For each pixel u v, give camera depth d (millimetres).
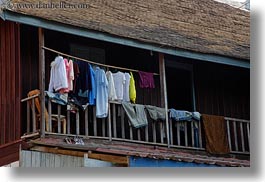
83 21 12203
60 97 11461
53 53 12820
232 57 13594
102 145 11625
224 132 13672
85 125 11820
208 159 11906
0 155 10977
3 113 11195
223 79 14992
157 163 10992
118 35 12156
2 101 11242
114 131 12125
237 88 15141
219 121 13656
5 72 11367
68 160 10727
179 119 12961
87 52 13234
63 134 11406
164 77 12852
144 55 14016
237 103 15047
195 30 14547
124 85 12523
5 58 11445
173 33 13773
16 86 11266
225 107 14820
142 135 13219
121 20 13266
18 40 11445
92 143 11688
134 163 10789
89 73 11938
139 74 12953
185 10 15367
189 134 13734
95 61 13297
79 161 10648
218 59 13422
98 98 11977
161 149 12461
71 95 11719
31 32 12711
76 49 13109
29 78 12438
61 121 11820
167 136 12609
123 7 13945
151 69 14016
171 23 14352
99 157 10766
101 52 13430
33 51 12641
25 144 10891
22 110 12023
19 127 11047
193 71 14586
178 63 14398
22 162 10711
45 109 11336
